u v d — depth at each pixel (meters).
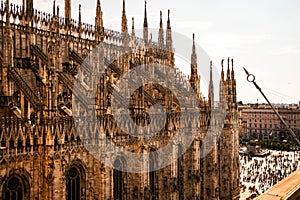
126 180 61.72
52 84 47.41
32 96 50.75
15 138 44.19
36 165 46.62
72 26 80.88
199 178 81.44
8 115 50.44
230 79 105.88
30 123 48.31
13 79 51.81
